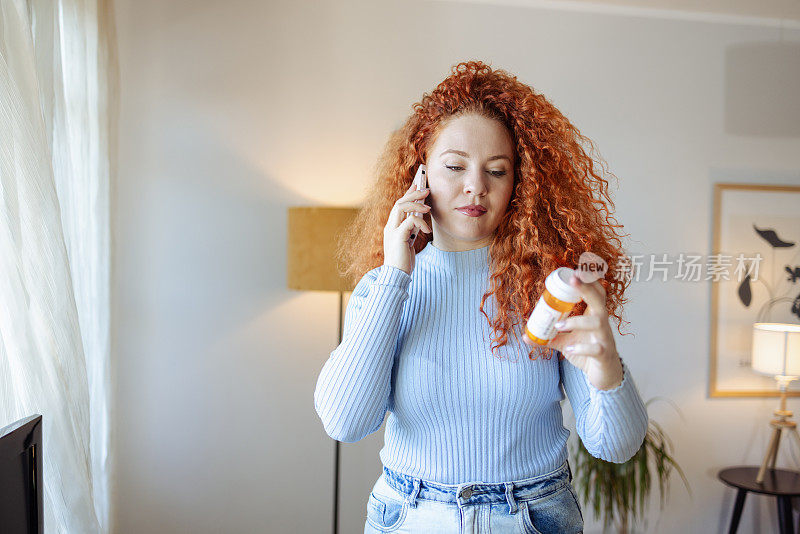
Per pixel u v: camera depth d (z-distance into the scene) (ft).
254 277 10.50
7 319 5.20
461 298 4.23
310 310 10.62
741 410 11.62
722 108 11.57
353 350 3.96
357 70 10.66
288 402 10.61
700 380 11.51
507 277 4.17
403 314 4.28
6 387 5.19
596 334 3.58
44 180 5.53
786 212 11.69
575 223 4.21
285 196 10.52
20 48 5.38
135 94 10.14
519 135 4.21
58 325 5.72
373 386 3.93
